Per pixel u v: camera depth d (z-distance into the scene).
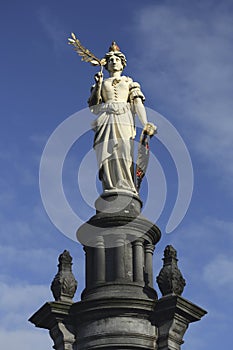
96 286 30.84
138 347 29.12
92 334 29.50
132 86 34.88
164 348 29.23
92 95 34.84
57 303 29.95
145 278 31.25
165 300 29.48
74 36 35.50
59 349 29.95
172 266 30.25
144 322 29.56
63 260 31.27
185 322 29.84
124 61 35.72
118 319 29.48
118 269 31.08
